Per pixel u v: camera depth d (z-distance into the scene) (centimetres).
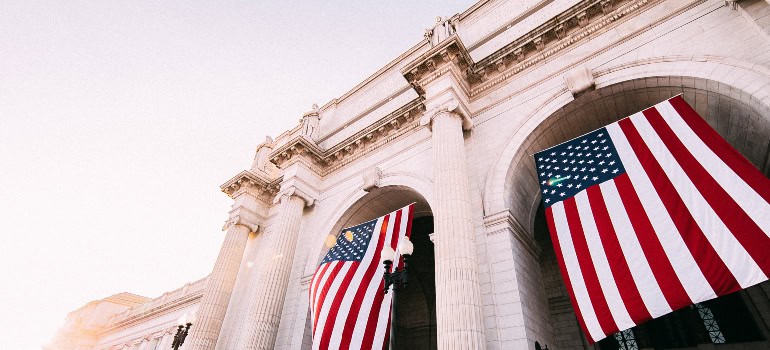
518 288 1054
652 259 883
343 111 2530
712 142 953
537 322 1105
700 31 1151
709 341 1326
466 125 1505
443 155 1318
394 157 1817
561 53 1469
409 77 1655
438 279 1055
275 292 1653
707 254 816
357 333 1276
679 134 1018
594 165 1119
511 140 1380
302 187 2000
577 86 1288
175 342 1889
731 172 883
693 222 873
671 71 1133
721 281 770
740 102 1005
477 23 2020
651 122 1090
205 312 1989
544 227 1920
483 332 952
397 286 1020
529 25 1719
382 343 1234
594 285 934
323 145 2347
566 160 1187
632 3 1349
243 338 1551
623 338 1495
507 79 1580
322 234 1839
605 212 1012
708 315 1370
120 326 4425
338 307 1355
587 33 1422
